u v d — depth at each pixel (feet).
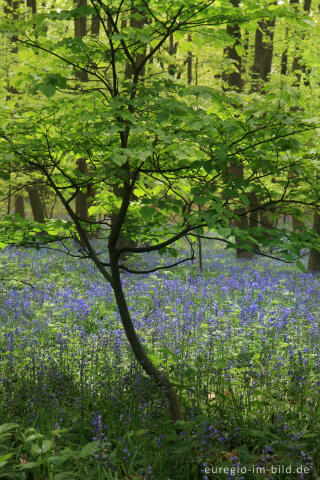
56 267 36.58
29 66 11.04
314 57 38.83
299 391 14.43
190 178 12.55
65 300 26.23
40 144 12.16
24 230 14.23
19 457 11.00
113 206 14.99
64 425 12.48
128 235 14.93
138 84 11.28
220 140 10.75
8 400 12.90
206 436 10.87
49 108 11.50
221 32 11.41
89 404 13.80
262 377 14.79
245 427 12.59
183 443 10.91
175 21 10.89
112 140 12.19
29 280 31.78
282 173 12.01
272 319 22.79
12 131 11.80
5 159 11.11
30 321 22.17
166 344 18.62
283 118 9.61
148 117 10.11
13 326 21.34
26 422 12.49
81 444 11.75
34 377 14.52
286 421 12.62
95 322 23.07
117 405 13.19
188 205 11.49
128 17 11.40
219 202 10.30
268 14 9.89
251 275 36.19
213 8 10.51
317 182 11.19
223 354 18.19
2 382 14.42
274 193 12.46
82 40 10.89
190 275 35.55
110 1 10.93
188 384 15.03
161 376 12.85
